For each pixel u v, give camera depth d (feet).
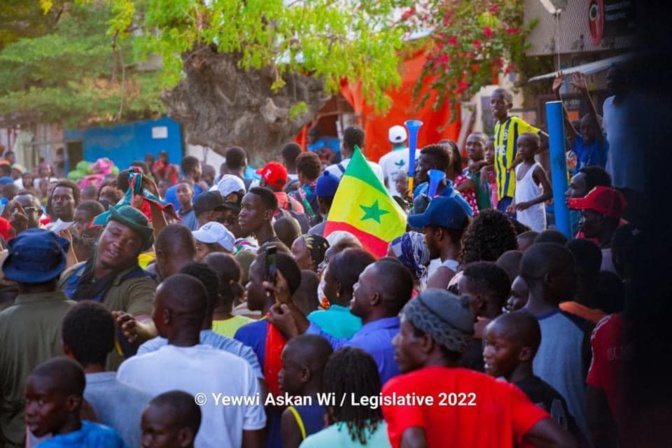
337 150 77.30
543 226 39.45
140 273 23.98
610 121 29.12
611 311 22.99
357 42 52.39
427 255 26.61
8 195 47.06
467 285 20.17
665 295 22.81
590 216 27.73
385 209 29.76
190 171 56.39
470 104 65.16
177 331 18.86
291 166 47.06
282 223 30.83
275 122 52.70
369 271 19.74
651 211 26.35
